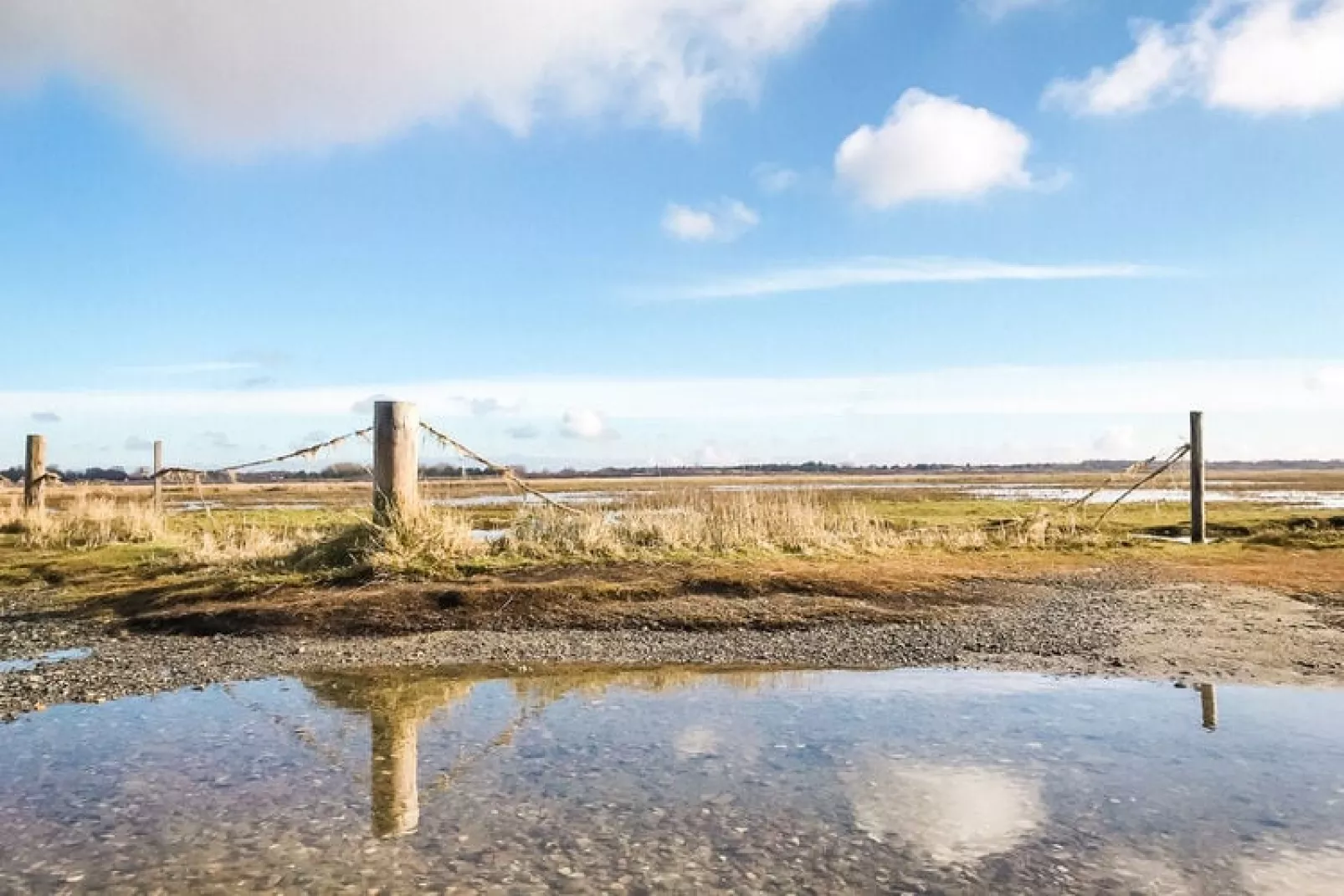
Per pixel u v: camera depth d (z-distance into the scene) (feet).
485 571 56.08
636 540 67.31
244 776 25.68
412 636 44.75
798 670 38.88
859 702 33.55
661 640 44.16
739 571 57.16
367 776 25.71
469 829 21.71
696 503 78.95
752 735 29.43
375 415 60.39
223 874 19.21
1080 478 402.31
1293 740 28.35
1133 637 43.57
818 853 20.34
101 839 21.11
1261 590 55.42
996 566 64.39
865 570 60.08
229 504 144.77
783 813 22.68
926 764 26.45
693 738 29.22
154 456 90.84
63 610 52.19
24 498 96.84
